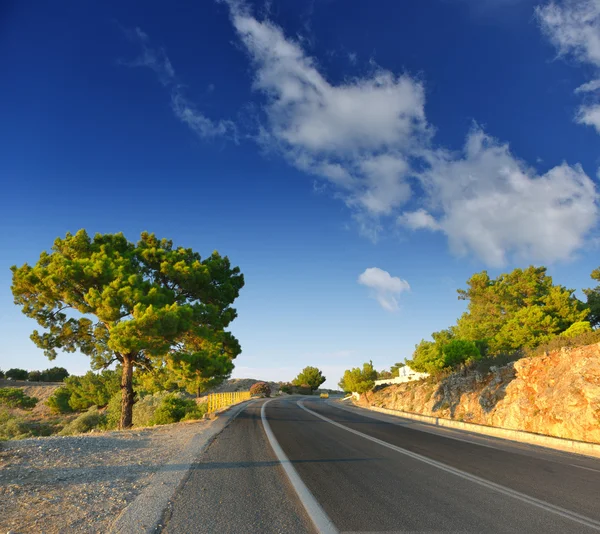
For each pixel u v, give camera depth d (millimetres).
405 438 14031
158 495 6125
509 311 40406
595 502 6184
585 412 14055
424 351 32938
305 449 10961
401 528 4875
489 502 6059
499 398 19672
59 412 47719
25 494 5945
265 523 4980
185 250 25016
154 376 23656
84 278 18594
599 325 35031
